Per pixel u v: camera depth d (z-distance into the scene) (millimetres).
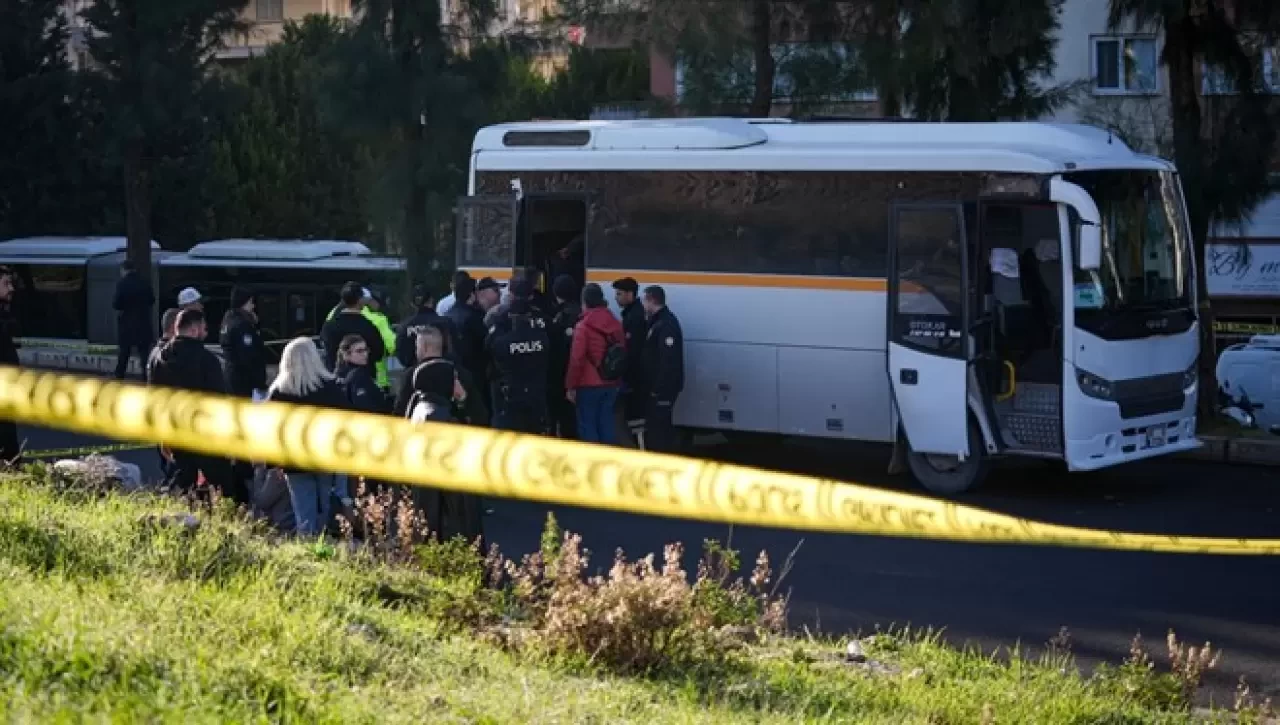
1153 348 35156
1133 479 37531
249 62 89562
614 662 17344
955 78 45781
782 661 18703
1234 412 43469
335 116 57688
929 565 27578
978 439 34875
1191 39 42062
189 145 84938
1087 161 34188
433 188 58094
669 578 18047
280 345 68875
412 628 17344
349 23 59312
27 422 17188
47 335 79500
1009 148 34562
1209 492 35625
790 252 36969
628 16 49562
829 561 27875
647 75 75312
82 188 87062
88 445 42438
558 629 17469
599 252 39562
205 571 18156
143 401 14672
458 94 57219
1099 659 21672
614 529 30922
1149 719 17703
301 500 24406
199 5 73688
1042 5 44094
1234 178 41625
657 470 13688
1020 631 23109
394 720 13320
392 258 62906
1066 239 33812
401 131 59188
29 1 85250
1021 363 34656
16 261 79812
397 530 21797
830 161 36375
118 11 74438
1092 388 34094
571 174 40062
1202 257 42531
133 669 12992
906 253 35156
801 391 36969
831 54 48500
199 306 27312
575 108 75500
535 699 14883
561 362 37188
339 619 16797
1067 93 47875
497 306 36281
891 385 35312
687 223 38312
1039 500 34562
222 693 12961
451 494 21453
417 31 57844
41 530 18266
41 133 85750
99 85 75312
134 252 76125
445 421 22125
